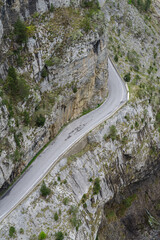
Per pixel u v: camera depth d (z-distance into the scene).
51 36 48.66
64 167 45.81
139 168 57.81
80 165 47.28
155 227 58.44
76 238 39.22
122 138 55.50
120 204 55.47
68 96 51.09
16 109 41.44
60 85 49.97
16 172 42.59
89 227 43.16
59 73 49.12
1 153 37.41
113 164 52.31
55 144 49.62
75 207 41.25
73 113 55.28
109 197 49.91
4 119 37.94
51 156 47.03
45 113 46.53
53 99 48.25
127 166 55.62
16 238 35.44
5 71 41.09
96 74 57.47
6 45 42.16
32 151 45.62
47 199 40.88
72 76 51.38
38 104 45.66
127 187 56.72
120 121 57.06
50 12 50.09
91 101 58.84
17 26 43.00
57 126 51.19
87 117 56.91
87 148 50.81
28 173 44.00
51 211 39.88
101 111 58.66
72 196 42.97
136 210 57.53
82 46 51.28
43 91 47.62
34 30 46.53
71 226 39.44
